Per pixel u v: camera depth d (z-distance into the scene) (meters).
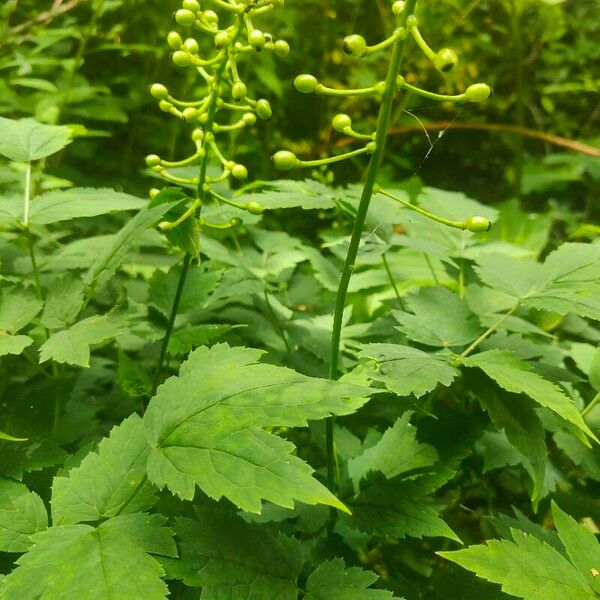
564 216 0.86
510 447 0.30
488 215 0.37
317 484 0.15
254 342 0.36
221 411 0.17
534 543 0.19
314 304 0.39
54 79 0.70
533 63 1.09
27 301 0.24
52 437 0.26
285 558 0.19
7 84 0.63
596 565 0.19
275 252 0.40
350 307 0.36
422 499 0.22
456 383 0.28
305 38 0.94
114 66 0.81
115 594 0.15
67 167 0.64
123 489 0.19
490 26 1.00
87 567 0.16
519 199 0.85
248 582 0.18
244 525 0.19
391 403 0.28
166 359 0.33
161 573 0.16
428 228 0.36
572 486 0.31
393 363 0.21
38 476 0.25
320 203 0.31
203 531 0.19
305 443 0.33
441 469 0.22
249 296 0.37
